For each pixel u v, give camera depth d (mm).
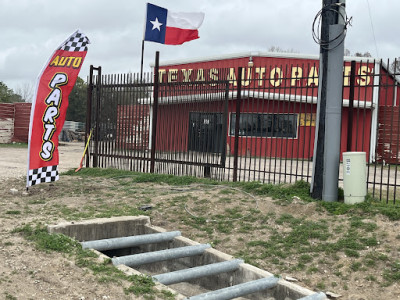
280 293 5016
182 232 6656
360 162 7066
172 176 10227
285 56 20641
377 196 8500
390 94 19219
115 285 4422
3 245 5168
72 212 7086
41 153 8539
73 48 8617
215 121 10094
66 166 14789
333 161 7449
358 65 18969
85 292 4211
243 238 6363
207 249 5984
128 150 11648
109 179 10570
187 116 10641
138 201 8055
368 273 5148
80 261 4879
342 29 7410
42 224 6055
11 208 7102
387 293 4738
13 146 25828
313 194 7645
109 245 5672
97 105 12250
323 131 7527
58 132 8766
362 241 5816
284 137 19672
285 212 7164
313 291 4902
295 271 5402
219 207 7566
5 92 51156
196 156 10422
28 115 27984
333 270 5332
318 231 6289
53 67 8461
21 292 4055
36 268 4590
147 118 12531
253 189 8477
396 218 6285
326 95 7500
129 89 11586
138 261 5281
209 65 22297
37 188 9180
